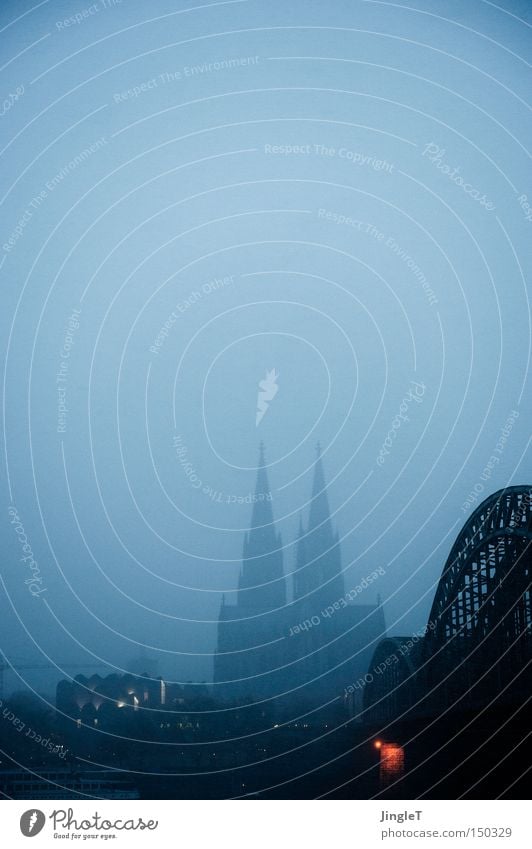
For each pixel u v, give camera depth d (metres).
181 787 179.12
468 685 107.19
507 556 100.38
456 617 117.00
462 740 101.31
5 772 171.50
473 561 109.69
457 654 115.38
